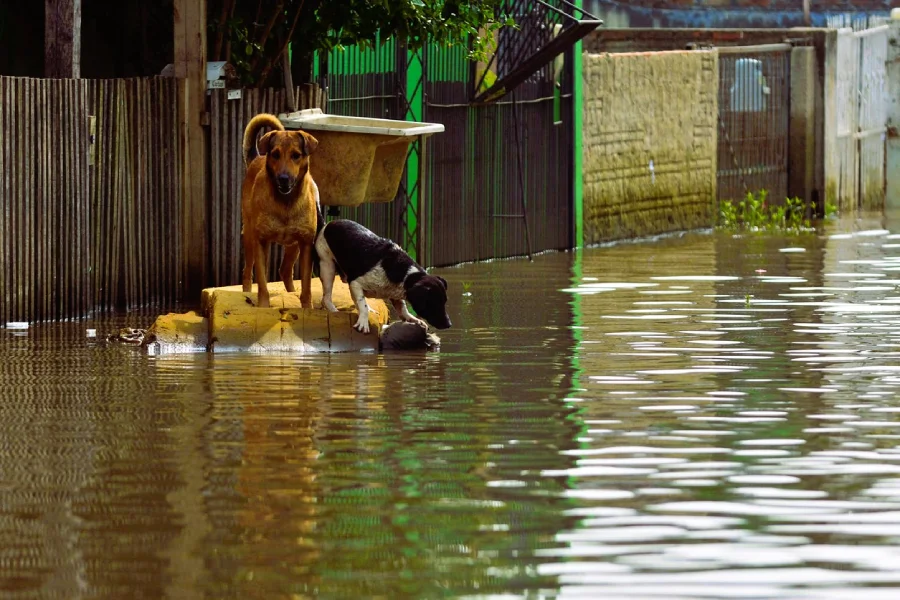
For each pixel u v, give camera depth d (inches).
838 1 1354.6
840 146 1145.4
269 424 349.7
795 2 1321.4
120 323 535.2
